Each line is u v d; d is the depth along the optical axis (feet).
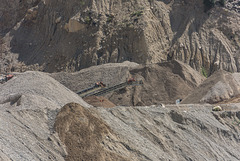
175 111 223.10
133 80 357.82
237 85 327.67
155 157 164.35
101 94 334.24
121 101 363.15
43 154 136.56
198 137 208.54
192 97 330.34
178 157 182.39
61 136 151.53
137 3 511.40
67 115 162.91
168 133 198.18
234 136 231.50
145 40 460.14
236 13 501.56
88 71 405.39
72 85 396.16
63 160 140.05
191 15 503.20
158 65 403.95
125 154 156.87
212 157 195.72
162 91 372.38
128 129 181.57
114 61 463.83
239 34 482.28
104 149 153.07
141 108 213.05
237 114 251.80
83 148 148.97
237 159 208.85
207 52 465.06
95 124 165.37
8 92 233.76
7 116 151.53
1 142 126.00
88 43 492.95
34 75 251.60
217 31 485.97
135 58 458.50
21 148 130.82
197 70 453.17
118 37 477.77
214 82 331.36
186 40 479.00
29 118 158.81
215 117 246.47
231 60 454.40
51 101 213.05
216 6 508.53
